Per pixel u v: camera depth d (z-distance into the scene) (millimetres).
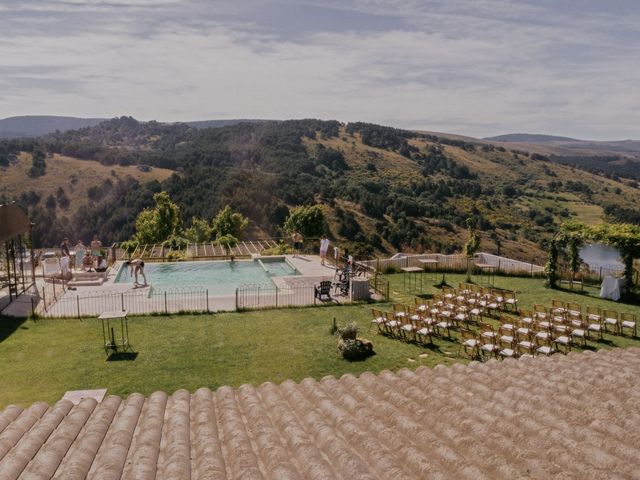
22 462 5828
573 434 6332
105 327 17219
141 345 15586
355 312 19656
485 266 27578
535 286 25328
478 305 20250
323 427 6625
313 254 32625
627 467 5281
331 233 70250
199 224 54781
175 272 28031
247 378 13352
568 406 7477
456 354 15406
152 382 12969
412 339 16688
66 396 11773
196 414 7402
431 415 7004
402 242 72188
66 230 75062
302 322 18250
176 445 6195
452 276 27172
